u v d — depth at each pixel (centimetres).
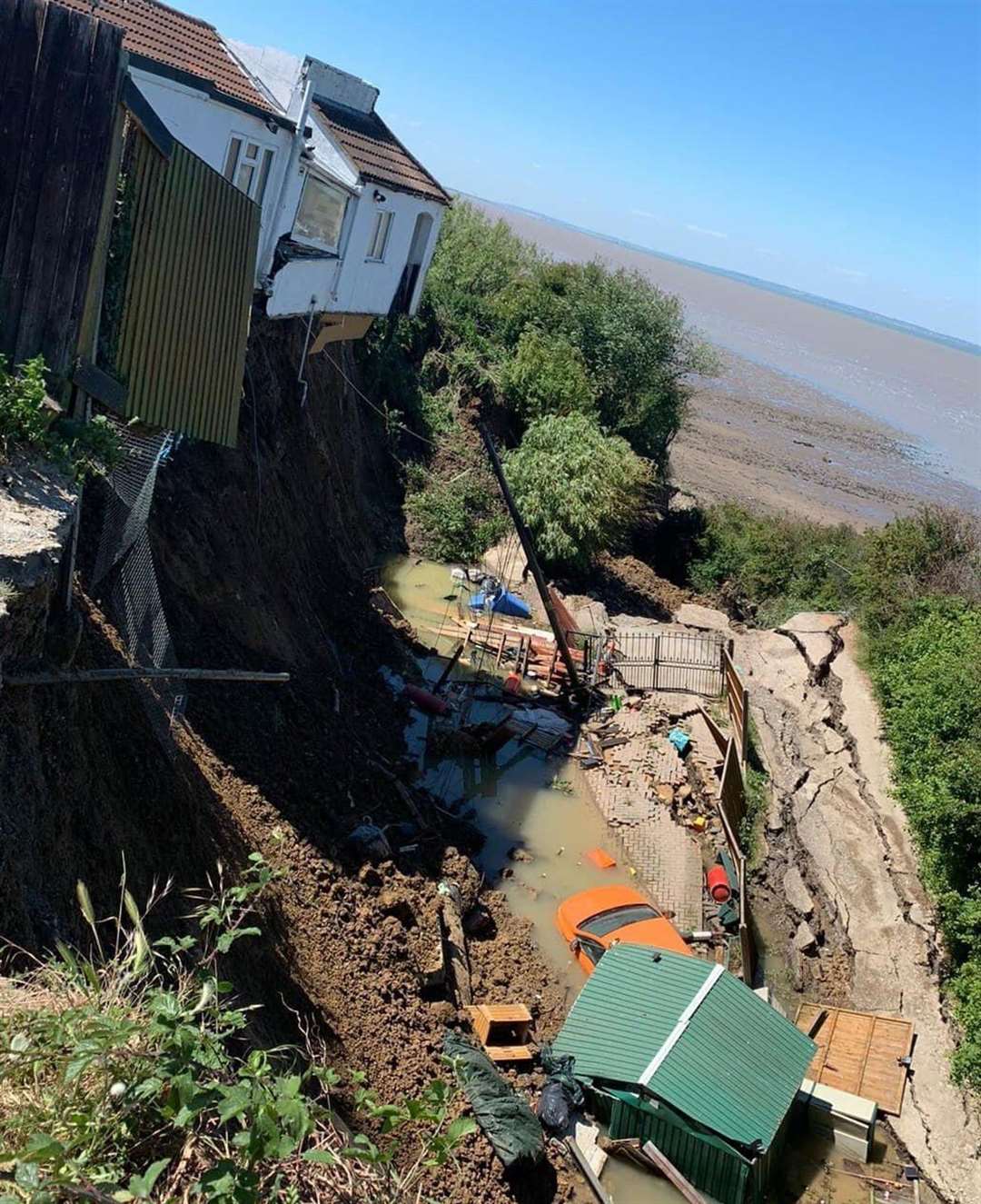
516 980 1611
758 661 2664
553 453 3191
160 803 1129
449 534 3117
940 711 2016
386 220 2506
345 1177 513
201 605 1709
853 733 2256
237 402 1382
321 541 2467
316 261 2206
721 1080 1366
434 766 2139
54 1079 489
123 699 1168
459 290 4066
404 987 1421
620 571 3334
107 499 1272
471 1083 1302
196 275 1256
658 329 4056
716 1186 1327
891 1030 1614
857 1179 1430
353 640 2334
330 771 1759
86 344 1107
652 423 3984
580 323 4072
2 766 811
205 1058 490
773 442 6581
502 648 2628
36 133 1033
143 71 1594
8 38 1002
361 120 2617
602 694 2527
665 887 1925
